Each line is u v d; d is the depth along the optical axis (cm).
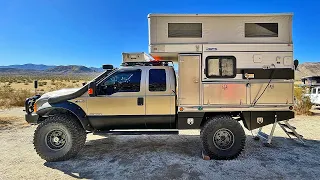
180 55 554
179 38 554
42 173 481
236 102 552
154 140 729
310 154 586
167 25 554
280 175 462
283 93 551
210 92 553
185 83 554
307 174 466
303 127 914
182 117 560
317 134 798
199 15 552
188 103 554
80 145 568
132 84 570
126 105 564
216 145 549
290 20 552
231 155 543
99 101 562
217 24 554
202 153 569
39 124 551
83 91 564
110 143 697
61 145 555
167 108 564
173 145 674
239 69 550
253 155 580
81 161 548
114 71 575
